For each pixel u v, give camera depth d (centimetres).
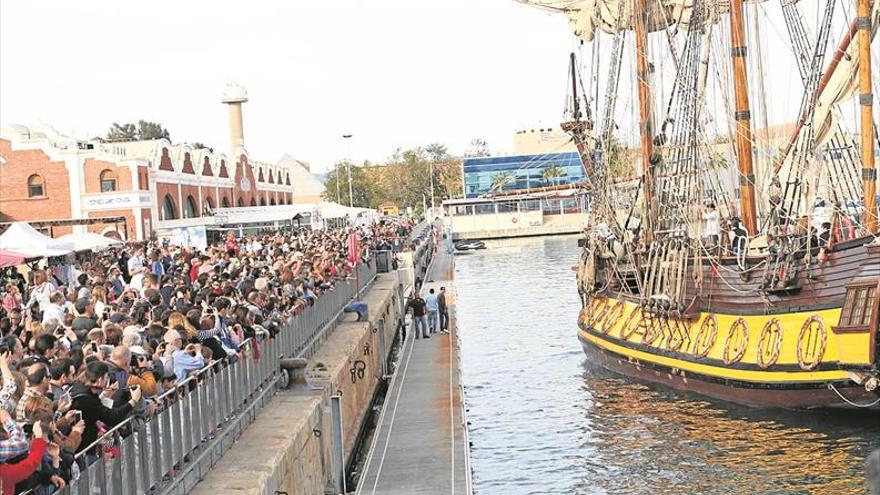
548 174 17075
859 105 3027
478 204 16012
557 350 5200
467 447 2588
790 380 3125
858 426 3058
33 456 1064
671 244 3897
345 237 6731
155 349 1755
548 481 2847
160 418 1526
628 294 4341
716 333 3531
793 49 3775
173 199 8200
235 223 8425
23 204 7269
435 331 5072
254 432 2006
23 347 1697
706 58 3847
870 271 2834
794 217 3250
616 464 2958
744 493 2594
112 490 1307
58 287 2786
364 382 3544
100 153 7294
